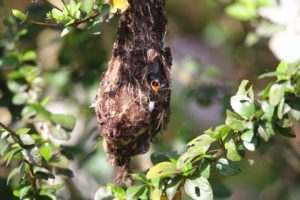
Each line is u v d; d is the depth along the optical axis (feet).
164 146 18.63
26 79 18.33
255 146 17.24
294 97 17.16
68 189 18.93
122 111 17.47
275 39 18.66
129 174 17.56
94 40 18.65
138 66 17.48
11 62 18.37
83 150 18.78
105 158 18.81
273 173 19.43
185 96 19.06
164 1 17.53
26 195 17.63
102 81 17.54
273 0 18.70
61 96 18.95
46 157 17.89
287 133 17.22
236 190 20.02
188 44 20.72
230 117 17.28
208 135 17.31
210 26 20.03
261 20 18.81
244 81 17.30
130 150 17.53
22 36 18.51
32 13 18.35
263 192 19.80
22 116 18.24
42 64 18.86
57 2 18.38
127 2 17.42
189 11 20.65
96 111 17.54
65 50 18.70
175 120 19.77
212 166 17.42
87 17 17.39
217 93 18.84
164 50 17.52
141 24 17.48
